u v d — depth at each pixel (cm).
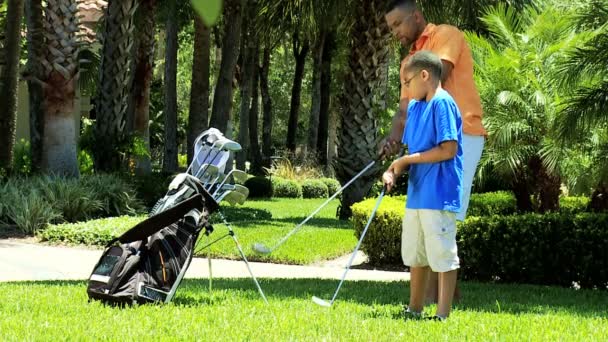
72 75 1462
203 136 596
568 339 448
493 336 448
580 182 1098
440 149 478
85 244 1178
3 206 1316
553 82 1042
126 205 1496
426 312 543
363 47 1703
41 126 1670
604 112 889
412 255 505
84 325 465
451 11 1698
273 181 2977
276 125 5809
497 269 893
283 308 555
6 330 447
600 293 781
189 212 568
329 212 2238
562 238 863
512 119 1087
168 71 2591
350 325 475
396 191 1708
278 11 1981
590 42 911
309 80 5025
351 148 1731
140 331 445
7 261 986
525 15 1612
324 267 1037
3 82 1794
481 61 1173
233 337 432
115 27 1602
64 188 1379
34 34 1623
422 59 493
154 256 555
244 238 1234
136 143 1658
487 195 1477
